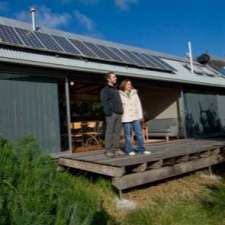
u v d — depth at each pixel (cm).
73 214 308
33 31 930
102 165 581
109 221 445
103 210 461
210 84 1195
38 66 720
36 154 456
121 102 676
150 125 1267
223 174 763
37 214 293
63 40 950
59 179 441
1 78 682
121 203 531
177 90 1193
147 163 598
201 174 748
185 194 591
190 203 528
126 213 490
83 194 475
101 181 601
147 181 589
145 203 538
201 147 766
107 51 1010
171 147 799
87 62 869
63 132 1023
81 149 940
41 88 741
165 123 1214
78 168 646
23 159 412
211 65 1619
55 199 336
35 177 373
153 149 770
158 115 1277
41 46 810
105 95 660
